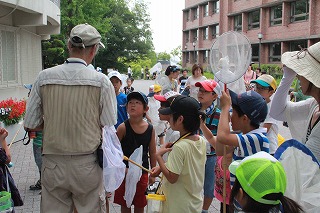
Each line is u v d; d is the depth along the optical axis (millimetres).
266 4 34531
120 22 49875
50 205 3234
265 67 30719
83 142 3150
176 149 3189
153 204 3270
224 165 3053
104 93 3227
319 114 2793
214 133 4516
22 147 9312
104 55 50062
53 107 3148
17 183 6426
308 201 2396
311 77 2598
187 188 3234
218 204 5625
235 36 3244
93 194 3287
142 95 4062
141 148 3891
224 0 43250
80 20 29031
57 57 27875
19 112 9883
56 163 3164
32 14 11023
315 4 29328
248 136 2908
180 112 3244
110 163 3338
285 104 3133
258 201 2064
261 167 2094
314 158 2453
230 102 3061
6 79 10945
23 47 12352
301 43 31500
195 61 53125
